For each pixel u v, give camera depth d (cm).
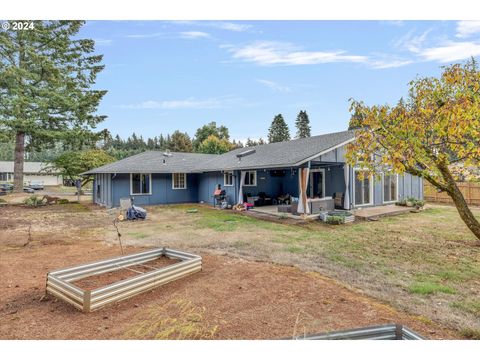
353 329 306
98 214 1516
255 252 725
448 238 901
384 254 716
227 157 2012
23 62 2428
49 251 750
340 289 491
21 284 510
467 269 604
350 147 629
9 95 2380
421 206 1591
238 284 510
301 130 6894
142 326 361
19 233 1009
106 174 1883
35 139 2623
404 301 445
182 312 400
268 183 1894
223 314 396
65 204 2020
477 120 439
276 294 466
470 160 481
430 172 527
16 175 2538
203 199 2031
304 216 1232
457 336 348
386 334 310
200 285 504
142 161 2066
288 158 1316
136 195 1869
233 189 1712
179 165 2056
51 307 418
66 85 2578
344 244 818
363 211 1415
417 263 644
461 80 481
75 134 2583
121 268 581
